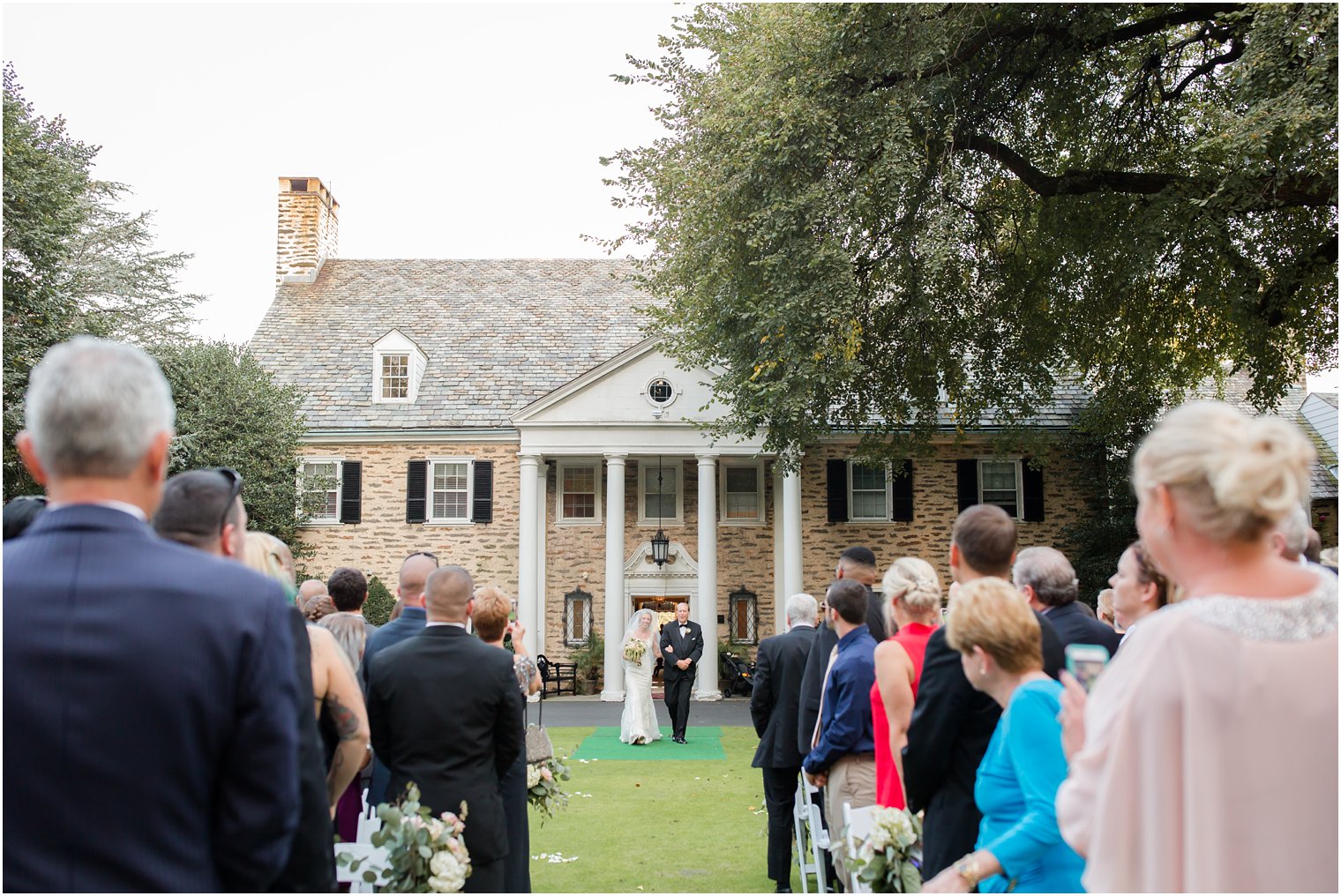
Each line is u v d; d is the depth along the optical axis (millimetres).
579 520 26156
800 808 6699
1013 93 16344
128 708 2004
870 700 5137
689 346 19219
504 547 25484
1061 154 18641
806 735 6051
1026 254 18188
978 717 3508
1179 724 1919
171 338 33188
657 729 15523
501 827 4586
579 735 16516
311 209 30859
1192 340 18859
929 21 13867
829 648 6125
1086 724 2150
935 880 2975
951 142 14562
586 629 25703
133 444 2182
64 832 1968
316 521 25516
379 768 5129
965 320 18578
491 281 30766
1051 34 15180
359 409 26234
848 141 14398
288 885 2666
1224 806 1869
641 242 19641
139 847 1982
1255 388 17109
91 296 31859
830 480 25562
